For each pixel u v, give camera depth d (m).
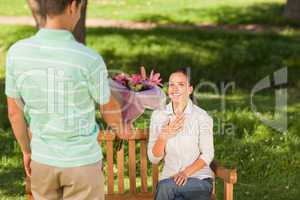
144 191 5.08
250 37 15.58
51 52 3.46
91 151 3.55
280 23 18.02
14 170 7.14
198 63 13.38
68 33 3.52
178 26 17.69
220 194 6.48
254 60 13.61
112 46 14.41
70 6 3.50
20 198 6.23
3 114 9.15
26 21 18.36
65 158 3.49
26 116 3.64
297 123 8.80
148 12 19.33
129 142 5.04
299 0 18.44
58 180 3.55
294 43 15.16
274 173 7.09
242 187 6.71
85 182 3.53
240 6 19.98
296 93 11.88
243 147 7.64
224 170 4.54
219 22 18.19
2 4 21.22
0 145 7.89
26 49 3.50
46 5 3.51
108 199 4.94
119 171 5.05
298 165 7.25
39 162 3.53
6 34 15.62
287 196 6.48
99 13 19.48
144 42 14.80
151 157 4.69
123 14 19.22
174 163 4.68
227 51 13.96
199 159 4.63
